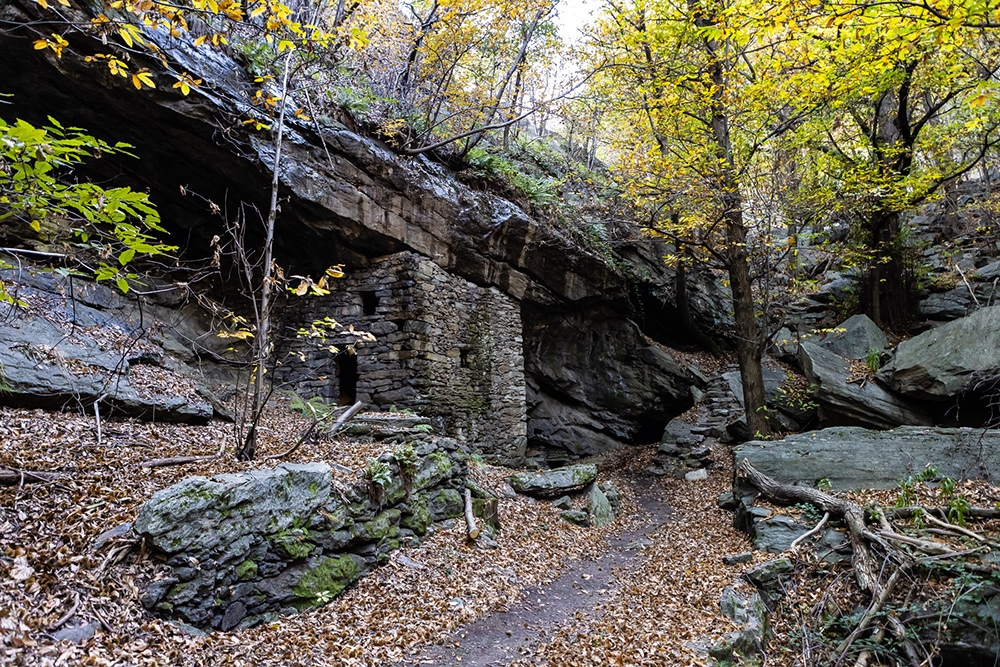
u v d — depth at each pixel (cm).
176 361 875
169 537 440
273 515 519
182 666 388
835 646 575
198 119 827
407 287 1088
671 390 1712
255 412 634
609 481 1255
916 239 1895
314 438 757
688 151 1216
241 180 919
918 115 1691
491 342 1305
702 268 1927
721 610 602
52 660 340
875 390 1179
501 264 1348
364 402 1088
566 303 1583
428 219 1152
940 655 543
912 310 1625
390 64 1283
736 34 656
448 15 1148
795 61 1099
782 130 1148
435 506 755
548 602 658
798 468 867
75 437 575
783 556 686
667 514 1109
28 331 671
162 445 631
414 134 1170
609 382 1719
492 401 1280
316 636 476
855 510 696
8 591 371
